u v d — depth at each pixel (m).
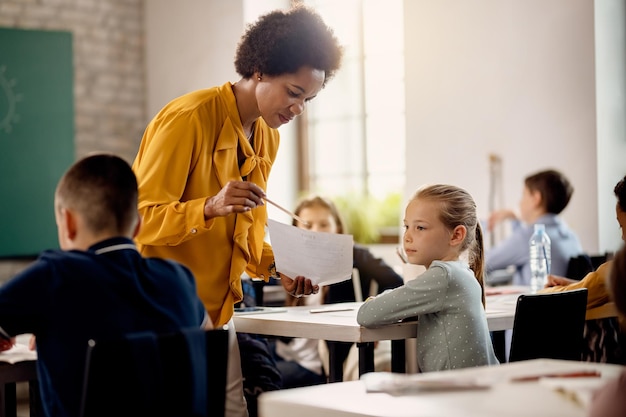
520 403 1.49
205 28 7.00
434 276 2.55
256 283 3.60
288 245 2.69
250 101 2.67
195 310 2.08
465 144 5.76
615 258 1.52
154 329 1.95
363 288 4.20
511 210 5.50
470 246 2.81
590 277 3.03
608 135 5.20
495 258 4.67
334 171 7.17
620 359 3.07
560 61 5.32
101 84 7.30
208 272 2.59
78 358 1.88
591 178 5.19
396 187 6.79
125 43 7.46
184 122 2.53
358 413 1.50
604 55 5.20
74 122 7.05
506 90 5.55
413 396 1.60
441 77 5.88
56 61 6.96
